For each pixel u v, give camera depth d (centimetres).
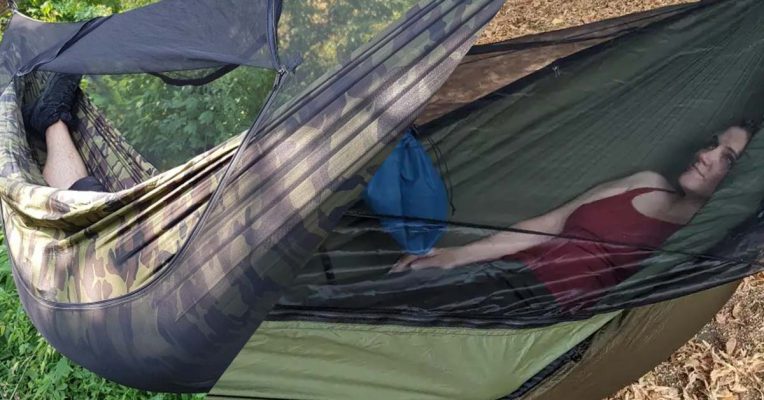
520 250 189
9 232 257
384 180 185
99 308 189
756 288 288
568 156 200
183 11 246
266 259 160
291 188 160
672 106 207
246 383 192
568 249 190
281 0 176
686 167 199
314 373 196
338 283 185
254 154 166
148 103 305
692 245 190
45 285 214
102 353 190
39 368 266
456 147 200
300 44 173
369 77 163
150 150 298
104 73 250
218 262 163
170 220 180
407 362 201
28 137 326
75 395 260
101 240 197
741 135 200
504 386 214
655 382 267
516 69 221
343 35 171
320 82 167
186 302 168
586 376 224
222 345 168
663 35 216
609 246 190
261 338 188
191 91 290
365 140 159
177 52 220
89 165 323
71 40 283
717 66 207
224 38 207
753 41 204
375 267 186
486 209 188
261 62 179
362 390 201
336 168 158
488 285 193
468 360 206
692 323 240
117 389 257
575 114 207
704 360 271
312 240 160
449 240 186
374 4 171
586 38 225
